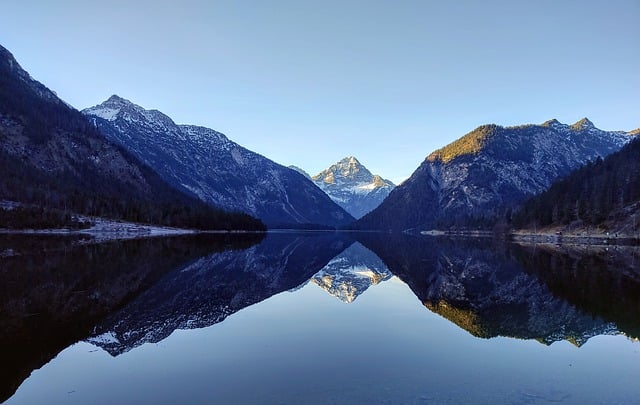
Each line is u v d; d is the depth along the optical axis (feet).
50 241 293.64
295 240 557.33
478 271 193.16
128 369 55.83
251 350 64.59
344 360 59.47
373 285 149.38
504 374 54.44
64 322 82.12
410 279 167.84
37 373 54.54
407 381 51.39
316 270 201.57
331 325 82.53
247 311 96.84
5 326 78.38
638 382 52.03
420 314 95.61
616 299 118.21
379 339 72.02
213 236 526.98
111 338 71.82
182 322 84.23
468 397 46.55
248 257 255.09
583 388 49.80
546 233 497.87
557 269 192.03
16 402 45.55
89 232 435.12
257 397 46.34
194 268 179.73
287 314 93.76
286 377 52.54
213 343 68.49
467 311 100.89
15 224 389.19
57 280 129.18
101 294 111.65
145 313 92.02
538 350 66.39
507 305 110.01
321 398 45.80
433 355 62.64
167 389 48.73
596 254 278.87
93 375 53.62
